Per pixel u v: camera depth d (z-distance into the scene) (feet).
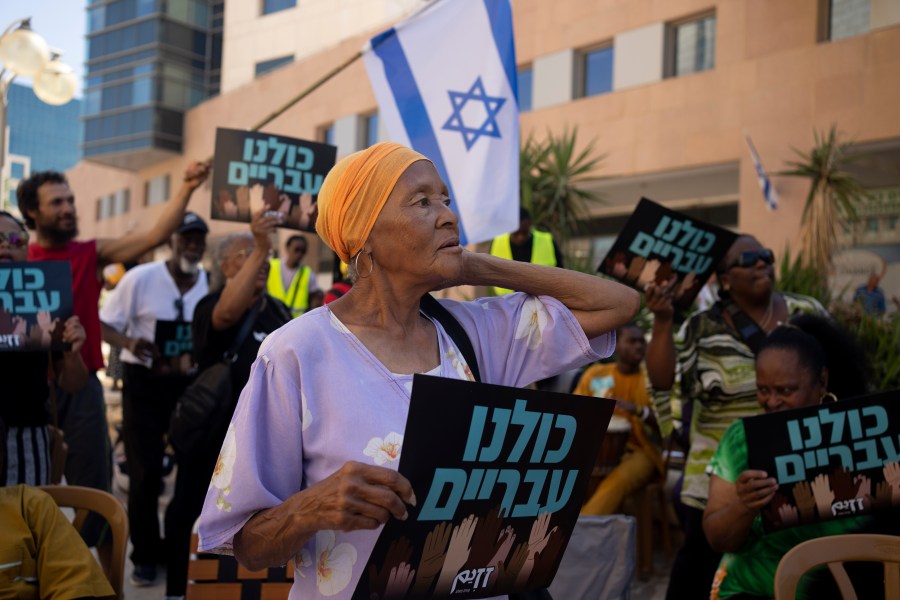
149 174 103.96
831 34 43.73
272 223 12.52
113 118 101.04
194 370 15.49
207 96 101.71
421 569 4.67
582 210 34.96
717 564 10.36
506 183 12.60
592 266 24.75
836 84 42.70
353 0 84.58
